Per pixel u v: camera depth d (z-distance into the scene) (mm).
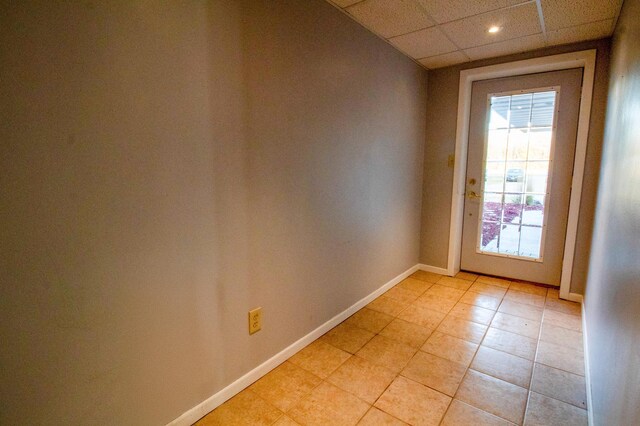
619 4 1868
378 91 2510
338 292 2336
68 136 1003
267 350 1801
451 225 3275
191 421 1441
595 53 2443
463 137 3139
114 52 1081
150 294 1253
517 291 2922
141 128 1170
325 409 1537
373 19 2154
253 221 1638
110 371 1164
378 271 2805
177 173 1294
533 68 2744
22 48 903
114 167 1112
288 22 1705
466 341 2125
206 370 1489
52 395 1036
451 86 3129
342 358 1946
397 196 2967
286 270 1872
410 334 2217
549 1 1870
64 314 1039
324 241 2145
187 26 1274
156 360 1296
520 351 2006
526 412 1515
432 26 2244
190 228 1362
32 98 929
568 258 2689
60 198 1002
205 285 1445
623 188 1239
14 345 951
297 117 1823
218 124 1424
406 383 1721
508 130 3043
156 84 1198
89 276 1084
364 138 2412
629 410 806
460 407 1549
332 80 2047
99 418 1150
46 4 934
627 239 1057
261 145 1631
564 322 2355
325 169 2078
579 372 1802
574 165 2643
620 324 1053
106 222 1109
